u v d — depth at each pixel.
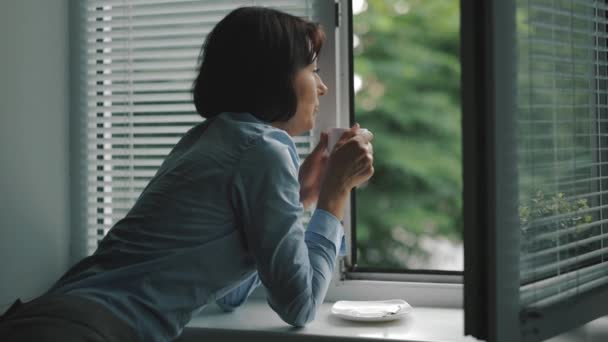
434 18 5.60
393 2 5.67
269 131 1.09
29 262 1.45
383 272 1.43
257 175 1.03
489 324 0.86
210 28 1.47
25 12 1.43
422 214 5.71
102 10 1.53
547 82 1.06
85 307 0.93
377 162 5.73
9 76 1.40
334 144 1.25
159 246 1.03
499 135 0.87
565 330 1.06
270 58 1.13
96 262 1.05
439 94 5.64
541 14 1.04
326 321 1.24
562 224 1.11
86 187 1.55
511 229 0.90
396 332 1.15
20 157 1.42
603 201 1.23
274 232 1.01
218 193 1.04
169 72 1.50
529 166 1.00
